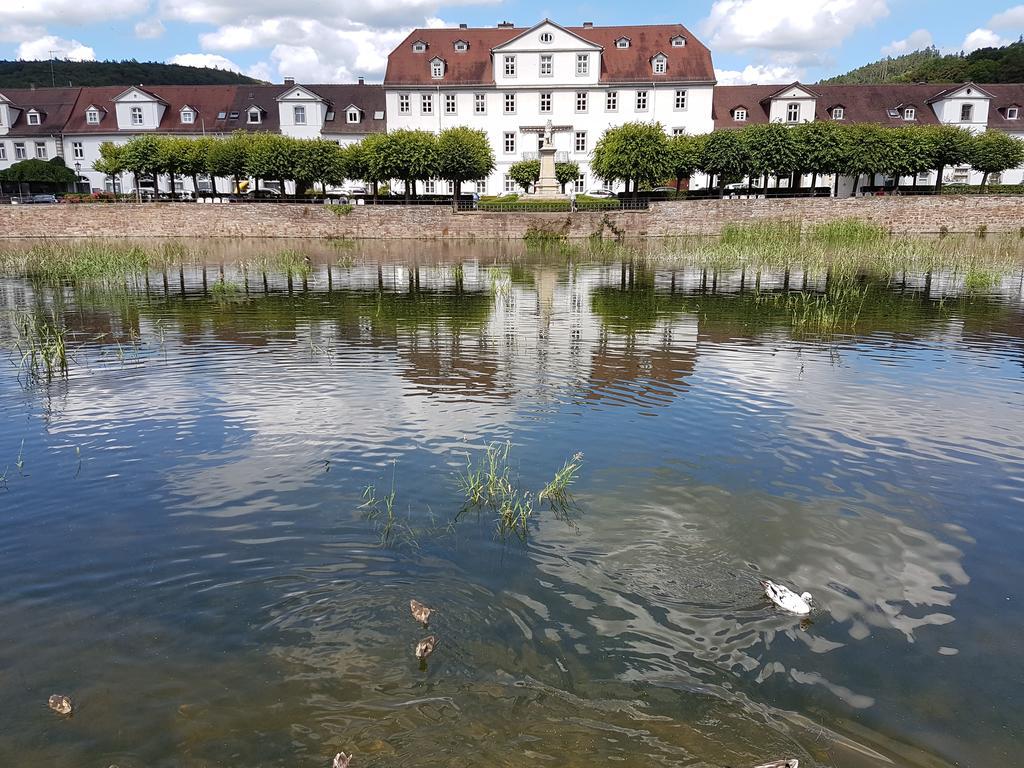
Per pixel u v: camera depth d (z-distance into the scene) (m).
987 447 7.97
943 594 5.15
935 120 61.25
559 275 24.81
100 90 67.56
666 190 48.47
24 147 64.94
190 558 5.55
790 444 8.00
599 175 46.31
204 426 8.54
